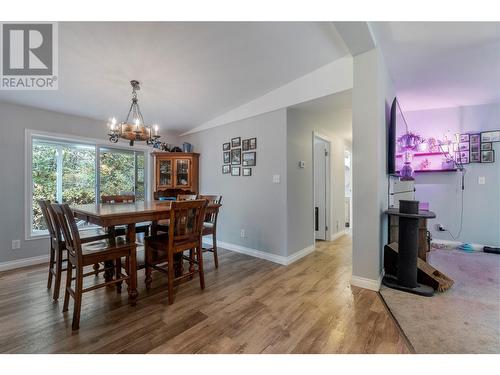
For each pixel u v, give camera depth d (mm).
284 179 3168
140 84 2820
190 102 3439
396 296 2152
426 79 2939
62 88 2770
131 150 4203
